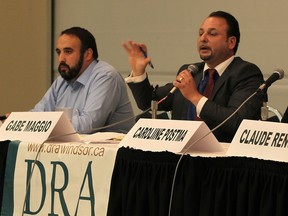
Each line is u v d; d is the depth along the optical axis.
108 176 3.36
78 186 3.46
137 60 5.80
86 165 3.44
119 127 6.23
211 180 3.01
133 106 8.40
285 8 7.57
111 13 8.70
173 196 3.10
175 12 8.28
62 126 3.77
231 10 7.88
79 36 6.25
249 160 2.91
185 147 3.24
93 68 6.27
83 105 6.19
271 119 5.47
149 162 3.20
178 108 5.71
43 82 9.19
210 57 5.57
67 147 3.52
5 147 3.76
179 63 8.27
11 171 3.73
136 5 8.53
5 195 3.75
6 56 9.39
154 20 8.42
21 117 3.94
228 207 2.96
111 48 8.70
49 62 9.12
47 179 3.58
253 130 3.04
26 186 3.67
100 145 3.52
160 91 5.91
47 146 3.60
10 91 9.38
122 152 3.31
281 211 2.79
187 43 8.21
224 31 5.57
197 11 8.13
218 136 5.22
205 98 5.20
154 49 8.43
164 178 3.14
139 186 3.23
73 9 8.95
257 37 7.73
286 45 7.58
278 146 2.91
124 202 3.28
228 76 5.50
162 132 3.34
